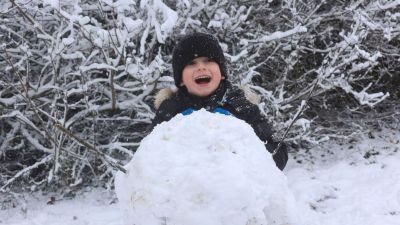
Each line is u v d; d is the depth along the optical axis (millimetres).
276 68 5012
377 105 5703
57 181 4242
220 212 1418
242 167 1493
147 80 3848
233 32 4484
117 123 4609
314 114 5363
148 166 1530
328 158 4777
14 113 3787
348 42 4027
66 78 4293
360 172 4242
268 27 4887
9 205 4008
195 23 4250
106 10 3965
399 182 3879
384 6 4430
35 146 4285
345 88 4383
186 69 2191
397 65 5297
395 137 5141
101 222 3520
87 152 4219
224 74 2283
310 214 3529
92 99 4500
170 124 1653
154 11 3635
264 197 1482
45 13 3768
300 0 4566
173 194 1456
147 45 4383
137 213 1521
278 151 2205
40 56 4379
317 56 5238
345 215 3477
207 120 1618
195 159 1501
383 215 3391
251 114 2256
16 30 4402
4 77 4062
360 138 5160
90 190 4238
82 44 4031
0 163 4570
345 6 5105
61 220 3605
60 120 3953
